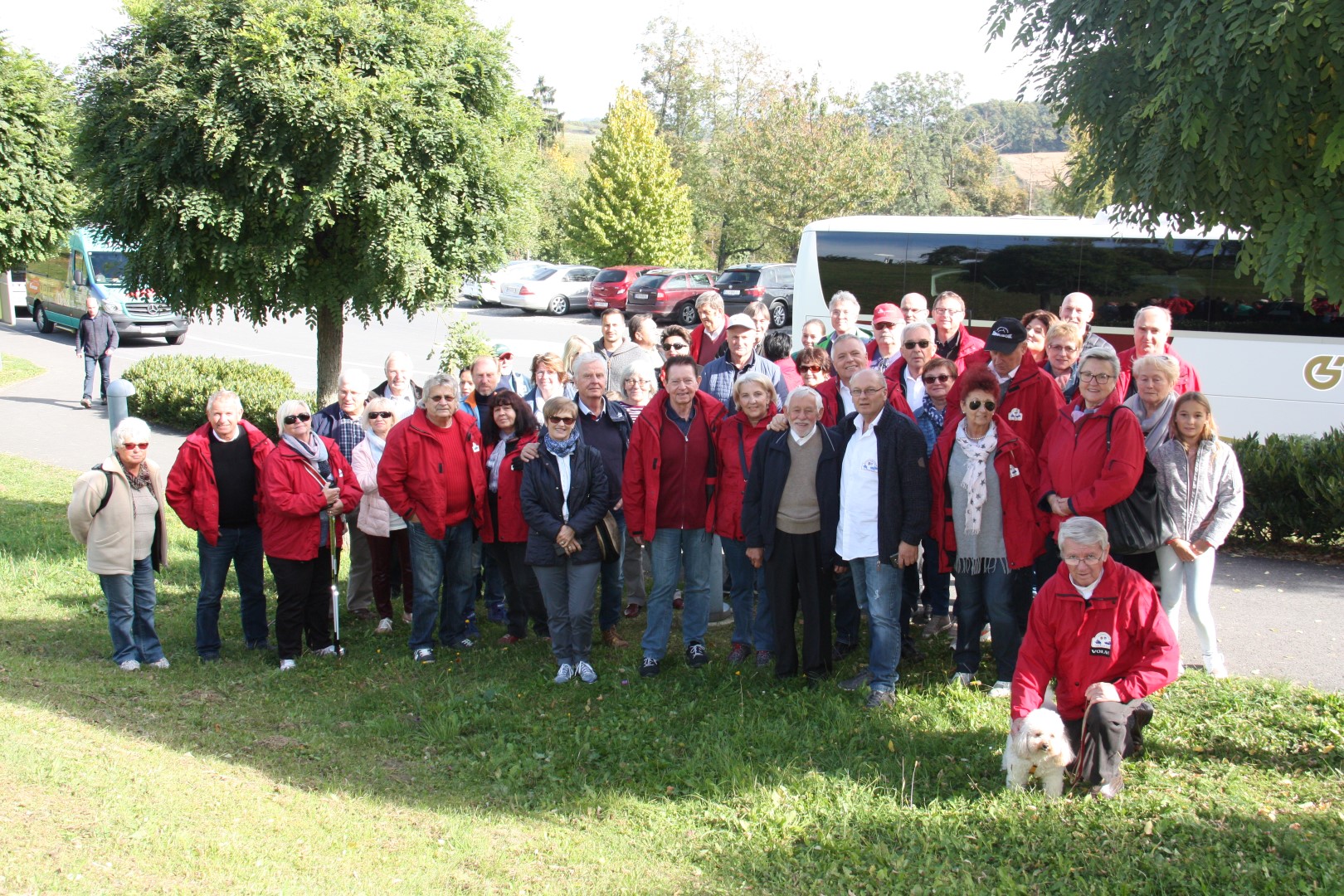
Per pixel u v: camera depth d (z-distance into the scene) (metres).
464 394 8.29
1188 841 4.19
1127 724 4.67
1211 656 6.09
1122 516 5.57
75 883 3.62
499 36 10.88
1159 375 5.73
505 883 4.07
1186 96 4.33
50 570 8.98
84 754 4.98
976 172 70.00
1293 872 3.89
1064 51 5.01
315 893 3.80
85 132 10.00
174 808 4.46
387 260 9.93
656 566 6.57
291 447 6.70
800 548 6.12
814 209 40.06
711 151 55.03
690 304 32.31
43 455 14.34
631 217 43.41
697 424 6.56
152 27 9.74
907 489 5.72
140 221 10.03
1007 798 4.67
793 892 4.02
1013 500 5.75
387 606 7.73
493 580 7.82
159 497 6.77
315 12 9.48
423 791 5.04
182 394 15.89
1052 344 6.63
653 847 4.45
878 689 5.86
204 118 9.22
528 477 6.43
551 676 6.59
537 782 5.18
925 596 7.61
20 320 32.81
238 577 7.20
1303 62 4.18
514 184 10.93
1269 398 12.51
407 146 9.90
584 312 36.97
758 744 5.43
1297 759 5.02
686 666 6.71
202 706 6.04
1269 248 4.46
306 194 9.62
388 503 6.82
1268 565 8.97
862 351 6.57
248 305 10.52
